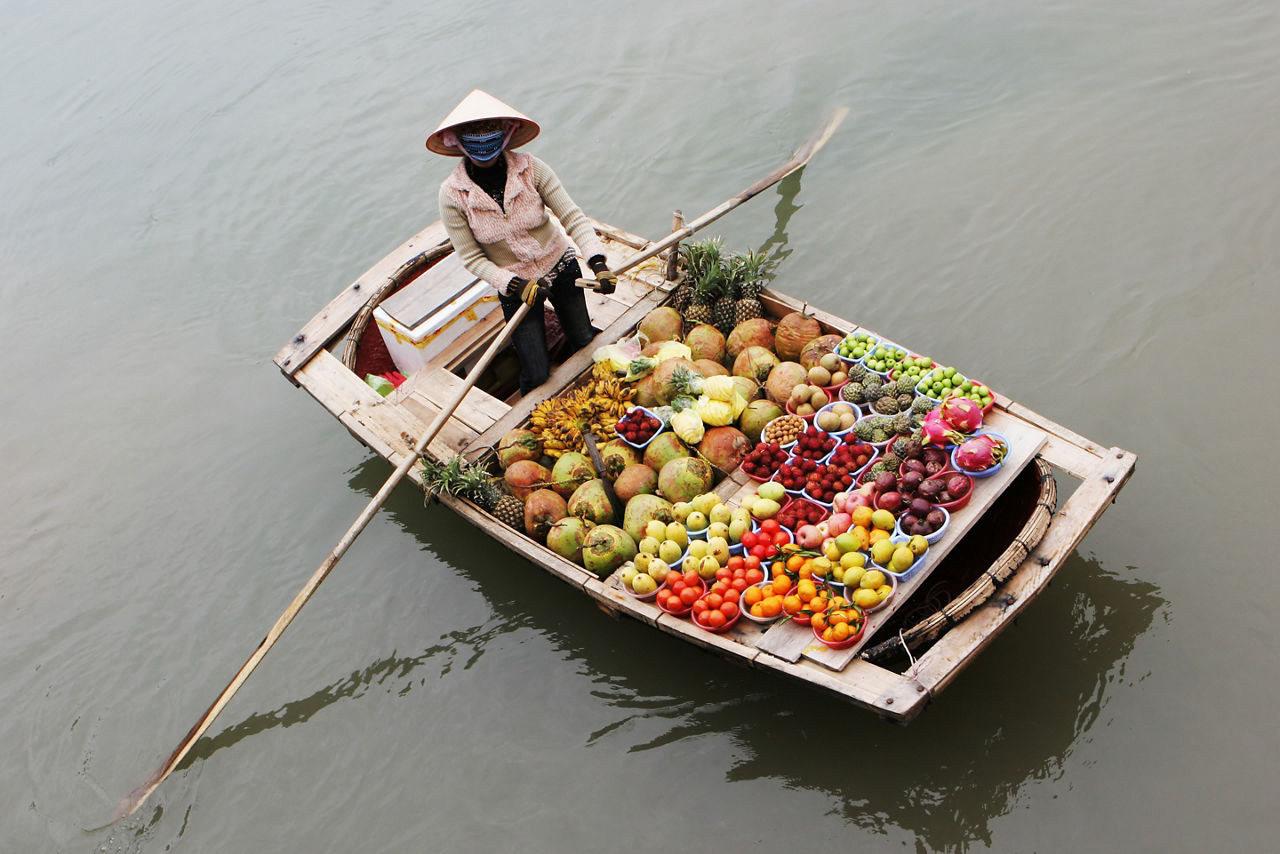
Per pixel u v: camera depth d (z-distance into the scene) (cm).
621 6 1344
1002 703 667
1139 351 857
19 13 1530
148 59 1409
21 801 734
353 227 1148
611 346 833
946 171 1048
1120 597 708
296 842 678
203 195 1220
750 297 850
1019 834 612
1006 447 678
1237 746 625
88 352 1086
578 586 698
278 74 1345
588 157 1164
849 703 607
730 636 641
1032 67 1132
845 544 641
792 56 1212
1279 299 863
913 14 1223
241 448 968
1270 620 677
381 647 787
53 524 931
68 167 1284
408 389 855
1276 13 1114
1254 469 759
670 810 654
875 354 764
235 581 856
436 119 1234
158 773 707
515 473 757
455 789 688
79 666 816
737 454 741
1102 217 966
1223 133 1009
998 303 923
